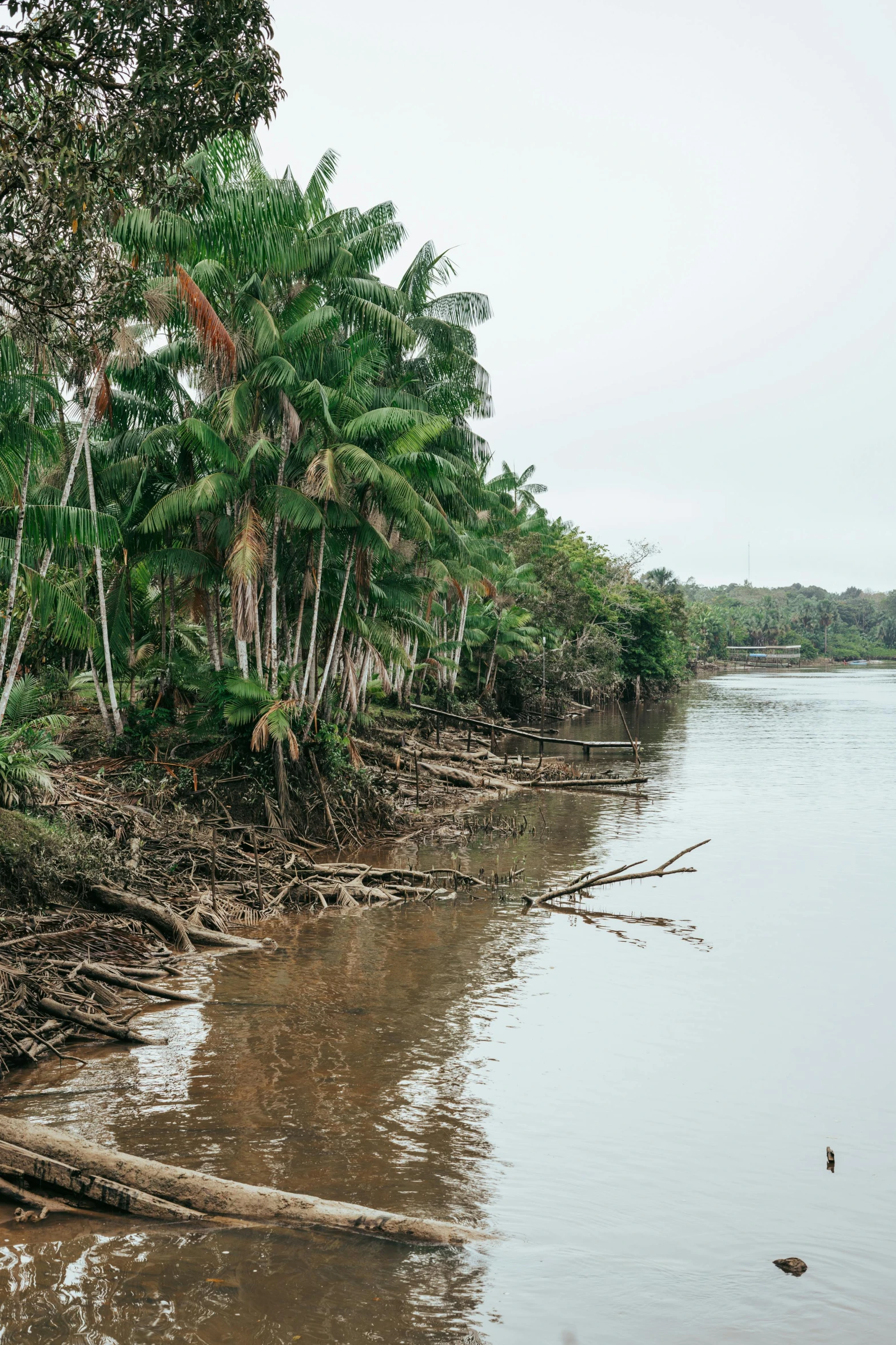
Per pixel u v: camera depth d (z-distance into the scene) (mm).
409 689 46531
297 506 23016
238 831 21203
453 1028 12352
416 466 25703
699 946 16266
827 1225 8039
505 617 56531
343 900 18688
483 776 35188
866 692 105750
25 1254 7012
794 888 20531
